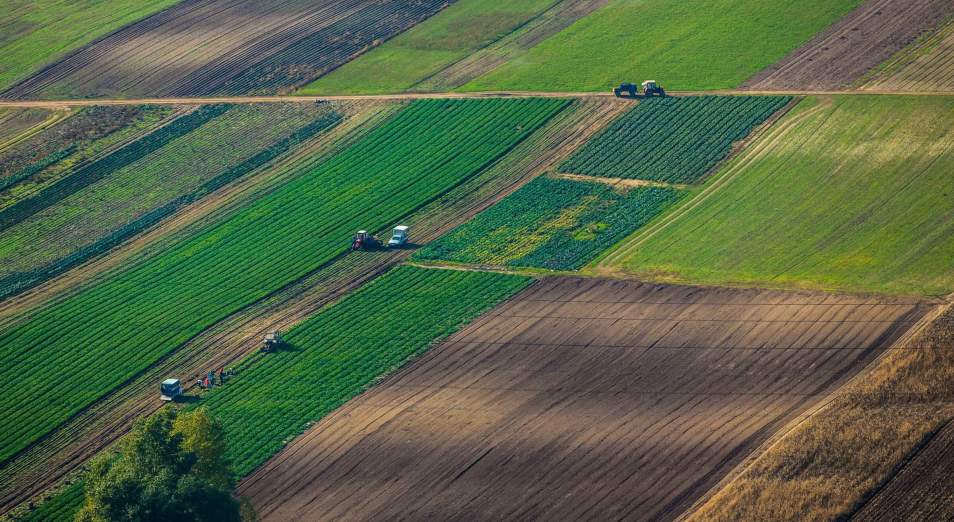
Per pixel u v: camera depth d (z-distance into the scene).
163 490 146.88
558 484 157.00
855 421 158.38
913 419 157.25
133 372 197.38
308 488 163.62
